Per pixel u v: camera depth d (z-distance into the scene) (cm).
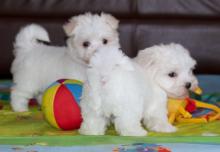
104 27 157
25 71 154
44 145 121
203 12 202
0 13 201
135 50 201
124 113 124
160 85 137
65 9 201
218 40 201
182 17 202
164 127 133
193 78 140
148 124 136
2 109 156
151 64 138
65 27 160
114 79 123
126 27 200
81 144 121
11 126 137
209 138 124
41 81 153
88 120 128
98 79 124
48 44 179
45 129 135
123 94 123
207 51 201
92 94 124
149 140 123
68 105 131
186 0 202
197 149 118
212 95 165
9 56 200
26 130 134
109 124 134
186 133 131
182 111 140
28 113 150
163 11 202
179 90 137
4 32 199
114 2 202
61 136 125
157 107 136
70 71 151
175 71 137
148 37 201
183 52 140
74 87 133
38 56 155
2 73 202
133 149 118
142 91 128
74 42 156
